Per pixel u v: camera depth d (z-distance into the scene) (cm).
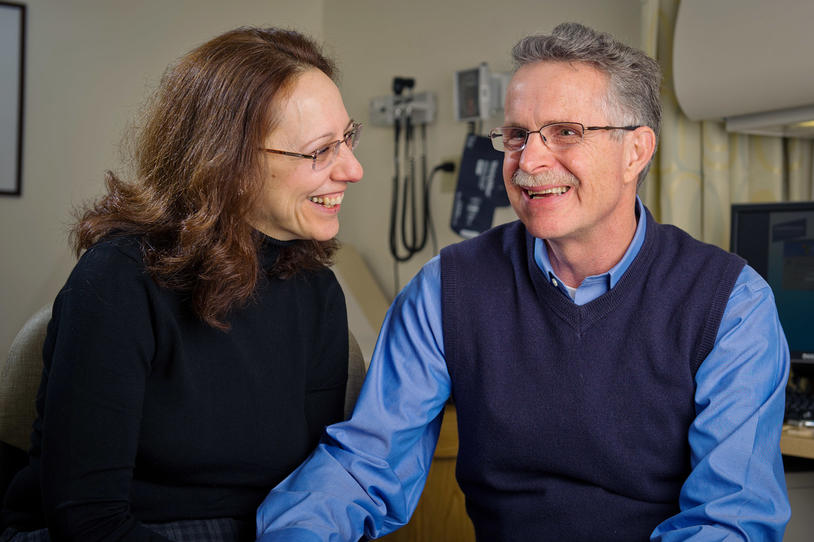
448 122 313
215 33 374
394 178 337
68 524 106
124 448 111
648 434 123
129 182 133
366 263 359
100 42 358
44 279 352
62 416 108
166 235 123
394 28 341
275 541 113
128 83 361
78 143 355
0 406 148
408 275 335
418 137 327
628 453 123
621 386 123
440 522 204
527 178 121
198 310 118
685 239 131
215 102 119
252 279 121
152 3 365
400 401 135
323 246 143
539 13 271
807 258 174
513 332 131
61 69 354
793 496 166
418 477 140
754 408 118
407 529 204
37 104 351
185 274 120
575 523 125
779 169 206
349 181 126
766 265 179
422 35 326
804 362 172
